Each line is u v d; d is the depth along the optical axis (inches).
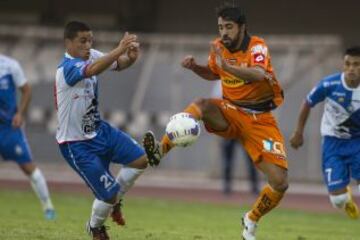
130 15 3855.8
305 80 2933.1
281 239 1419.8
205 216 1895.9
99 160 1128.2
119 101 3102.9
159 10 3882.9
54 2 4005.9
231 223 1738.4
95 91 1130.7
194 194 2519.7
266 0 3772.1
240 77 1073.5
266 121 1133.1
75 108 1112.2
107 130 1154.7
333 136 1359.5
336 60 2945.4
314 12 3718.0
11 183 2731.3
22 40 3388.3
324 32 3703.3
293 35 3740.2
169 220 1764.3
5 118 1616.6
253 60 1092.5
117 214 1196.5
